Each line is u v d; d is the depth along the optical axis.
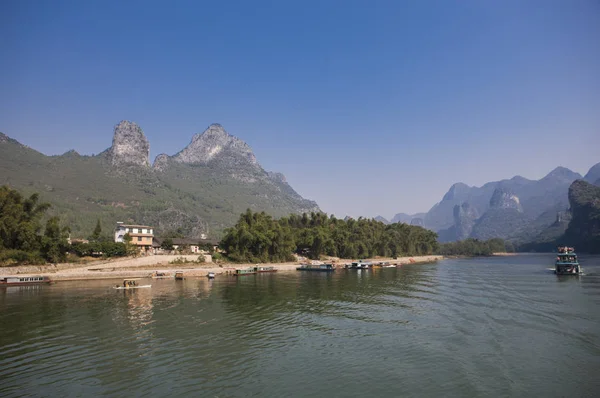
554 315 51.69
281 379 30.44
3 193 99.88
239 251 150.62
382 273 126.88
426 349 37.59
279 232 164.00
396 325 47.09
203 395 27.58
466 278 104.25
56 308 57.88
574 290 75.81
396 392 28.06
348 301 64.69
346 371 32.12
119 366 33.09
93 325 47.09
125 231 150.38
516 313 53.09
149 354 36.22
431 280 99.50
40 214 108.81
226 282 96.75
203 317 51.84
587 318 49.78
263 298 68.31
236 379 30.44
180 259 128.88
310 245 182.38
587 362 33.69
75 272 99.06
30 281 88.12
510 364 33.41
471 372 31.69
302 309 57.56
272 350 37.53
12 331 44.16
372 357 35.44
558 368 32.41
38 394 27.75
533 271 129.88
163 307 59.06
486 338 41.09
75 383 29.61
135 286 84.19
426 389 28.56
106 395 27.58
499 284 87.88
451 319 49.88
